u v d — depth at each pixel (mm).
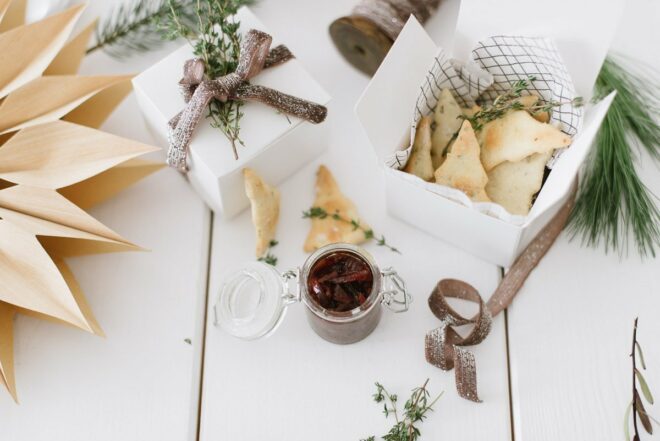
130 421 725
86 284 759
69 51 765
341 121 804
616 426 708
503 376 726
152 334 746
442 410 719
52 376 734
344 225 760
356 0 834
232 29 708
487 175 723
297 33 828
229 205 754
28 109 709
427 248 765
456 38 740
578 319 732
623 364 721
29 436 721
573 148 673
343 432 720
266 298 712
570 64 710
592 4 664
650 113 777
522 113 704
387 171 690
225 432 721
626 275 740
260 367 735
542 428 711
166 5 784
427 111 745
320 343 740
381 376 731
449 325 721
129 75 729
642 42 793
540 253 740
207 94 690
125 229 774
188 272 764
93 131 700
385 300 707
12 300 686
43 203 693
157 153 805
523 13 698
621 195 754
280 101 707
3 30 769
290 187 788
